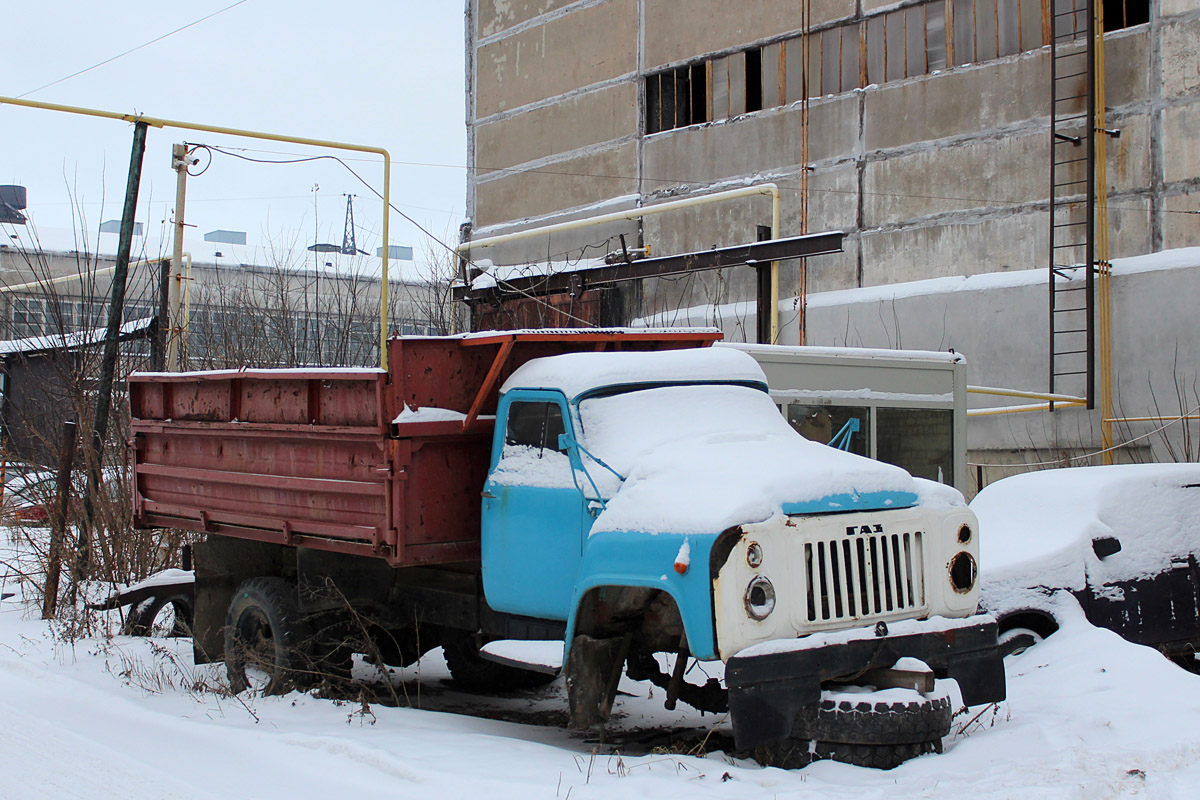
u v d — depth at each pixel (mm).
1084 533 8812
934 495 6535
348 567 8258
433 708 8656
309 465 8031
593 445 6844
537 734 7395
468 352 7656
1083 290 17547
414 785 5746
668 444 6754
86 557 12867
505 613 7387
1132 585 8820
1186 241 16938
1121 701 6895
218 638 9398
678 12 24109
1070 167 18109
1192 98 16969
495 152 27938
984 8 19500
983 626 6379
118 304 13570
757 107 22953
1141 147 17438
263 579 8781
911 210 20141
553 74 26641
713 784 5504
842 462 6461
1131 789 5336
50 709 8086
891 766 5703
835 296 20781
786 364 11492
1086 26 17953
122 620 11305
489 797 5398
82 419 13531
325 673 8273
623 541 6102
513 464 7219
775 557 5762
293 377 8039
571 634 6328
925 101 20031
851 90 21172
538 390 7152
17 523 13422
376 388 7250
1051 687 7457
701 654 5621
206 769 6352
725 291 22641
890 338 19812
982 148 19250
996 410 16953
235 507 8891
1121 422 16984
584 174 25812
